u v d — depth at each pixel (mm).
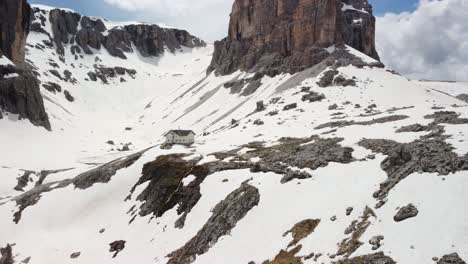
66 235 75312
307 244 40906
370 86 134750
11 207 90312
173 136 103375
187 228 59344
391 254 33031
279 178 58469
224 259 47281
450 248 30891
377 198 42781
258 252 44781
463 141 47281
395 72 158125
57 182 99562
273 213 50812
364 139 64438
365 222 39531
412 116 75375
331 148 64500
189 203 65062
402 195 40562
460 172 40250
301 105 128500
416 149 48219
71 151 155875
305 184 54000
